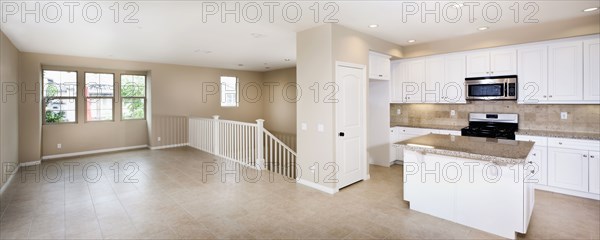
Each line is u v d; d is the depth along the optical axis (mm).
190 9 3400
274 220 3135
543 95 4172
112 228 2934
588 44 3801
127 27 4121
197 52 6133
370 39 4605
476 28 4238
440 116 5613
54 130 6527
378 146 5641
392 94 5773
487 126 4953
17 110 5488
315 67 4105
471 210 2918
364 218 3172
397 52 5293
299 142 4406
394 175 4898
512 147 3020
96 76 7105
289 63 7926
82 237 2748
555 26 3904
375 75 4941
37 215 3250
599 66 3727
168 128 7891
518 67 4359
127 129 7566
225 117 9094
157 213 3312
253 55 6574
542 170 4035
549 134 4047
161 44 5281
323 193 3994
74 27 4082
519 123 4711
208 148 7129
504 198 2719
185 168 5457
